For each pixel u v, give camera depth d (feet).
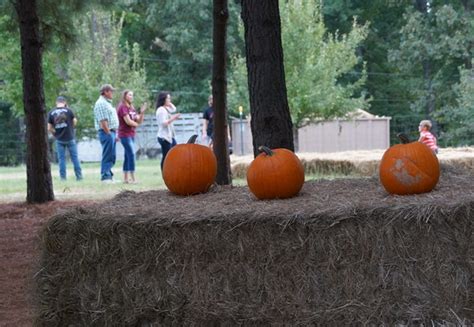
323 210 10.69
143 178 45.16
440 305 10.29
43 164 30.04
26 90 29.71
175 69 117.39
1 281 16.52
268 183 12.65
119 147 102.17
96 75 94.58
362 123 100.12
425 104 110.93
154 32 127.34
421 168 12.06
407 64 110.63
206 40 112.78
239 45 110.42
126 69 96.17
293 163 12.83
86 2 34.30
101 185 38.73
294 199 12.51
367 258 10.52
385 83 128.16
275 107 18.93
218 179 27.73
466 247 10.23
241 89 81.20
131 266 11.47
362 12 126.41
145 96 95.04
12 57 83.41
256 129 19.08
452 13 103.96
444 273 10.26
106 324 11.66
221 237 11.02
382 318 10.47
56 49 37.68
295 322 10.83
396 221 10.36
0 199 33.55
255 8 18.85
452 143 102.89
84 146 103.04
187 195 14.23
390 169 12.25
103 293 11.65
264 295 10.94
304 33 75.31
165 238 11.27
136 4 124.36
